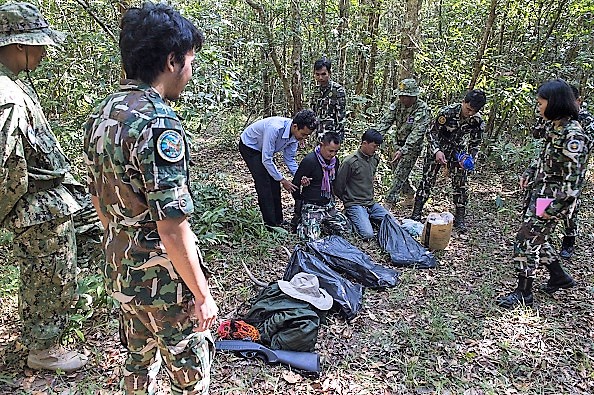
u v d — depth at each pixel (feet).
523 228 12.05
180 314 6.09
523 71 22.53
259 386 9.20
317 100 19.70
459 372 9.95
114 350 9.87
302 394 9.11
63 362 9.20
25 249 8.76
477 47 23.81
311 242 14.19
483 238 16.43
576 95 13.79
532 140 21.35
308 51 26.37
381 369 9.98
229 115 26.37
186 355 6.32
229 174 21.72
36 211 8.49
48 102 16.55
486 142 23.47
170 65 5.63
